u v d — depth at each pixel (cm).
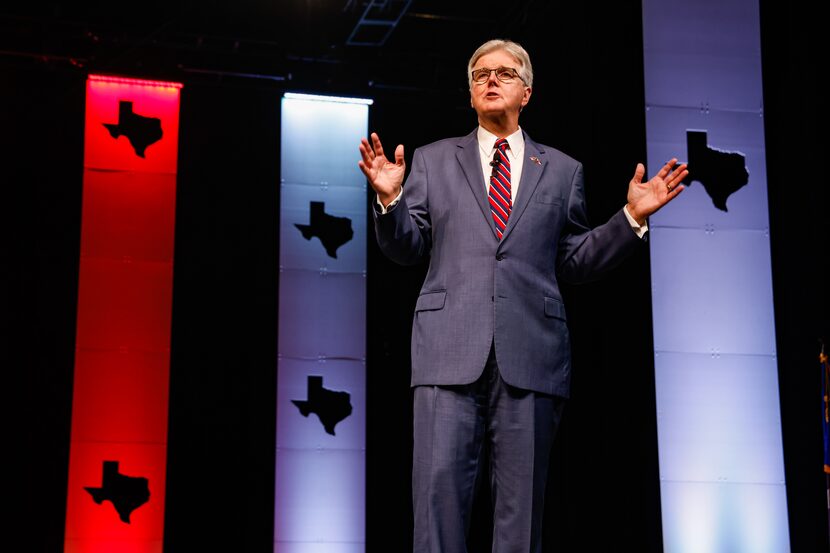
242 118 695
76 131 671
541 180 257
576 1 578
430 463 238
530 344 242
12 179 661
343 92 689
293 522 645
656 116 493
